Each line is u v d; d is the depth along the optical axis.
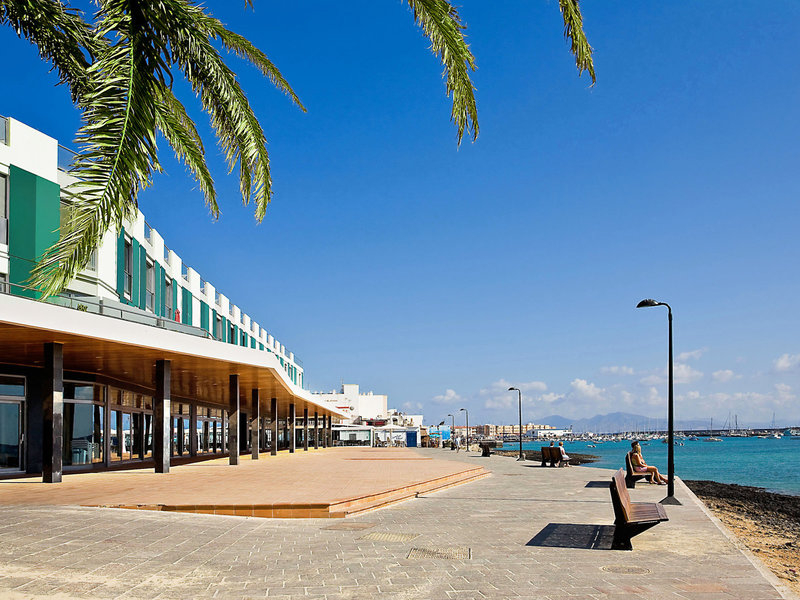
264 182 7.07
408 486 16.72
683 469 67.38
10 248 20.66
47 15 6.52
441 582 7.14
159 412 22.36
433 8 5.80
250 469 24.45
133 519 10.68
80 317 17.62
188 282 37.81
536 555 8.74
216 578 7.25
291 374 77.50
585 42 5.62
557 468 30.52
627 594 6.63
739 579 7.34
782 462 81.69
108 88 4.59
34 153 21.77
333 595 6.57
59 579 6.87
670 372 16.12
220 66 6.16
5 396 21.39
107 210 4.55
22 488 16.12
